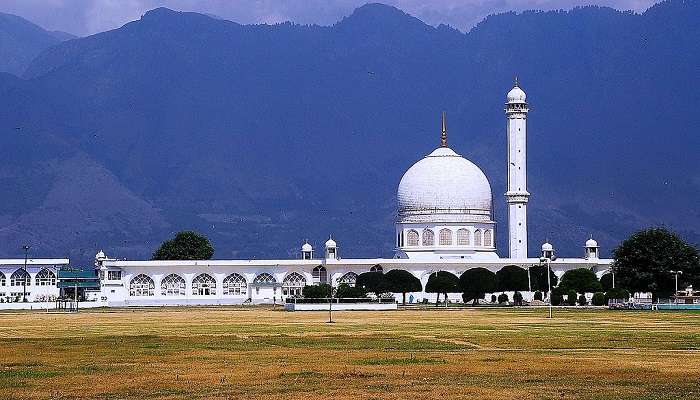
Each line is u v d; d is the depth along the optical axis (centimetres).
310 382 11612
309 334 18588
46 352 15125
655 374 12106
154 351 15188
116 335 18512
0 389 11244
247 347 15812
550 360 13625
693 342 16450
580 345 16050
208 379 11869
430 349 15475
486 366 12950
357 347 15800
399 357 14125
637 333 18462
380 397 10525
